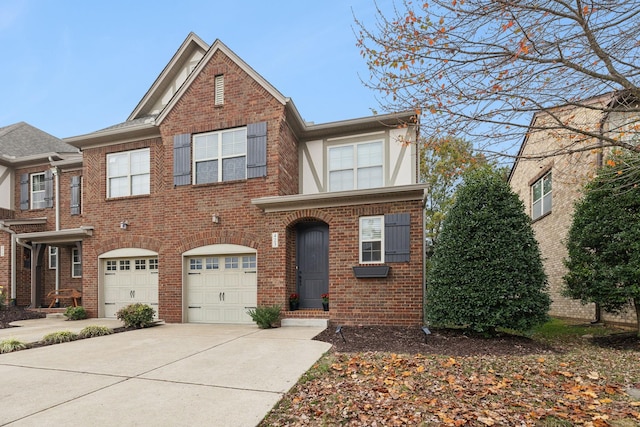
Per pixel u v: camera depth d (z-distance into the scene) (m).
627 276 6.95
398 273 8.85
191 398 4.19
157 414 3.74
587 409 3.83
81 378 5.04
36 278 14.27
